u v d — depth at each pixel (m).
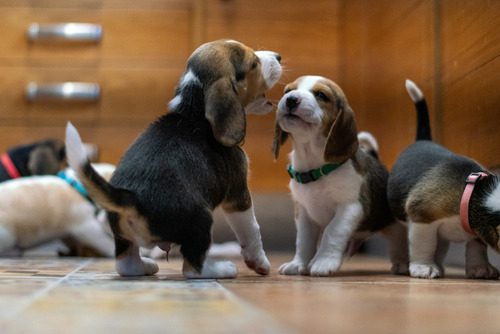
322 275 1.25
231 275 1.19
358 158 1.31
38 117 1.93
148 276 1.21
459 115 1.44
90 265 1.40
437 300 1.04
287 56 1.97
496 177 1.23
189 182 1.16
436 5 1.51
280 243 1.92
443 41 1.50
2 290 1.07
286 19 1.96
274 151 1.33
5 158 1.76
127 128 1.95
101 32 1.94
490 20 1.36
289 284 1.14
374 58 1.81
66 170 1.78
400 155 1.33
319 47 1.97
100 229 1.67
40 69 1.93
